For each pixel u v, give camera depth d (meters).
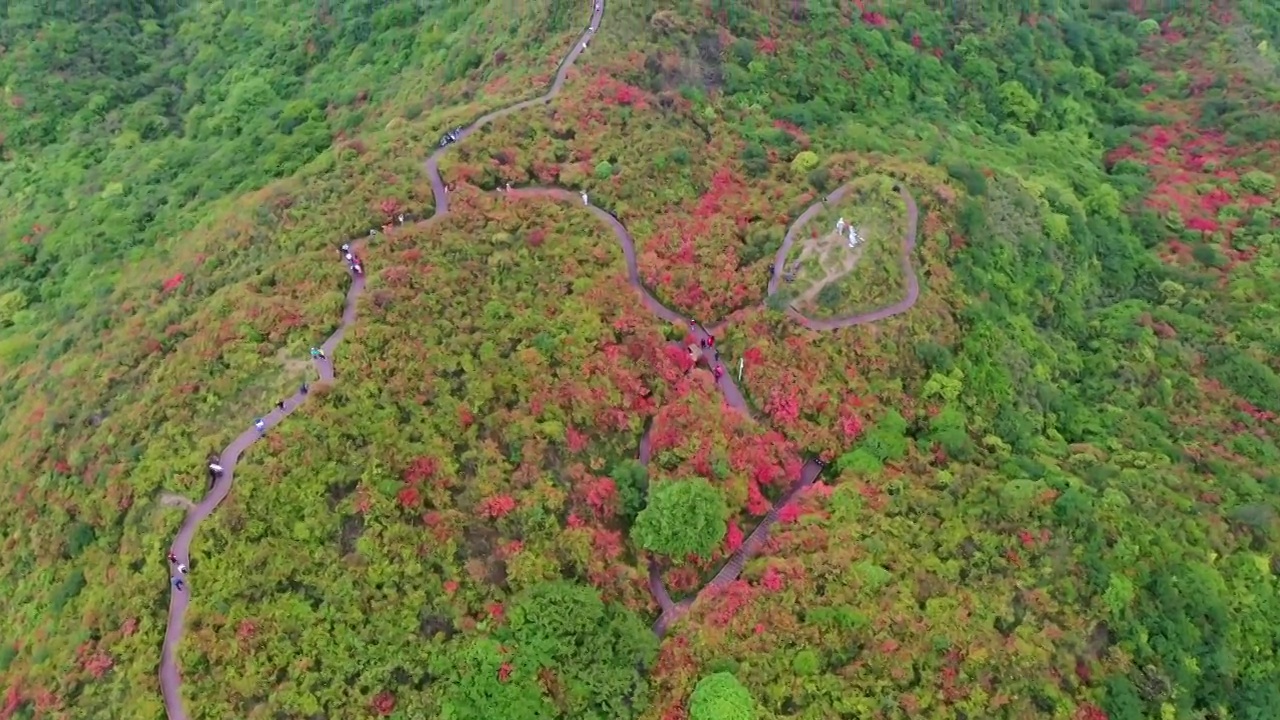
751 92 106.19
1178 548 73.75
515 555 65.75
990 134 121.88
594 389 75.25
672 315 84.88
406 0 129.62
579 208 90.88
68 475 71.69
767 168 97.75
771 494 74.94
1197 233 113.38
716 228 89.62
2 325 103.25
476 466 69.44
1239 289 104.56
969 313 86.06
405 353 73.50
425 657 60.84
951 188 94.25
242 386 71.88
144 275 93.75
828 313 82.88
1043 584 69.75
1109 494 75.88
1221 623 70.69
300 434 67.62
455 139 95.50
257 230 87.44
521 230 87.31
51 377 82.81
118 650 61.22
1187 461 84.44
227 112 128.00
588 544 67.38
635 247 89.31
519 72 106.62
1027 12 137.75
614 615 64.56
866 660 63.94
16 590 69.62
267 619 60.91
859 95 113.44
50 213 117.31
